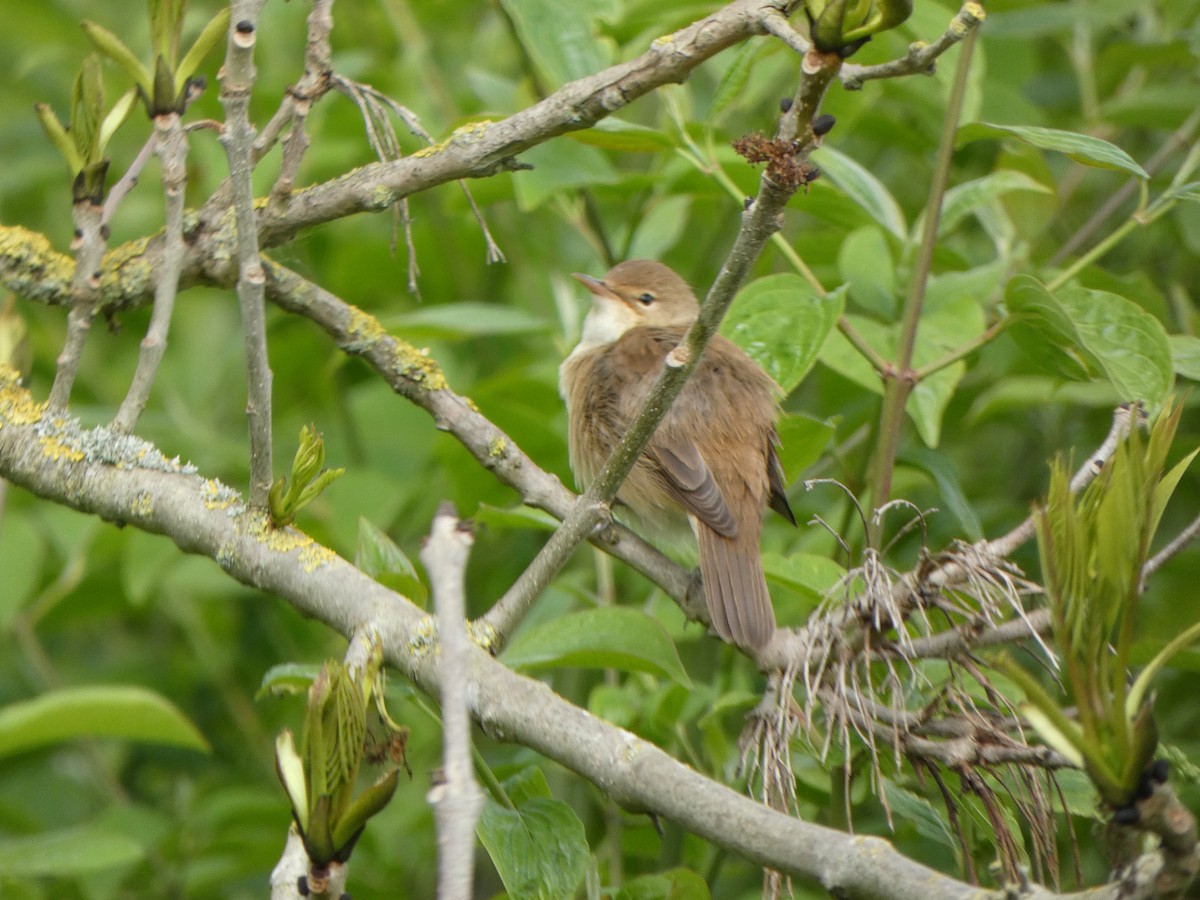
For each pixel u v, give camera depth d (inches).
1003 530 396.5
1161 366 257.3
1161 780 141.6
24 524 403.2
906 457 311.1
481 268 498.3
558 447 380.8
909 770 288.7
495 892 432.8
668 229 390.9
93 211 221.5
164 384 484.4
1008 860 194.9
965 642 215.6
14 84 540.4
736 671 340.2
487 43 485.1
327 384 494.0
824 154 321.1
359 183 240.4
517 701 200.1
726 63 360.2
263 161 374.0
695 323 194.5
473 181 360.8
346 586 215.6
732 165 321.4
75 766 471.5
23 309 486.3
